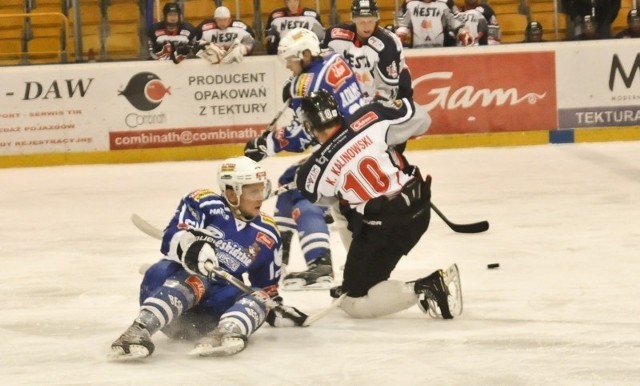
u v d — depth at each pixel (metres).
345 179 11.31
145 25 32.16
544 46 28.72
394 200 11.25
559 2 32.94
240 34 28.97
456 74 28.59
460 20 29.58
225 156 28.50
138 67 28.19
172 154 28.41
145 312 10.07
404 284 11.50
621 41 28.72
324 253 13.45
